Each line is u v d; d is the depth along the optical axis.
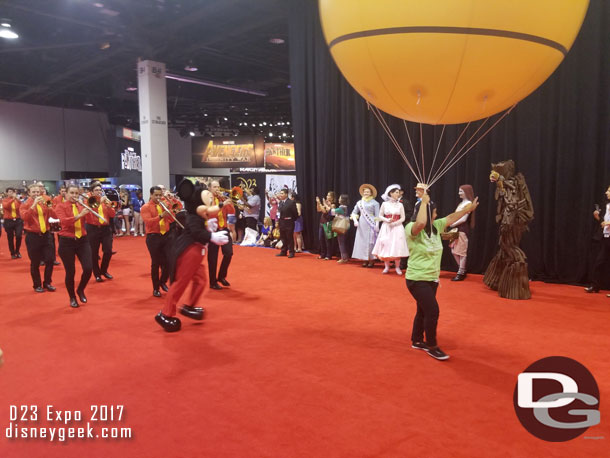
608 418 2.94
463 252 7.40
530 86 3.46
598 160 6.87
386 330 4.86
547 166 7.31
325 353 4.18
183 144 29.27
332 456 2.53
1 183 22.73
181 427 2.87
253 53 17.05
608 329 4.82
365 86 3.65
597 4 6.72
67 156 24.67
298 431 2.81
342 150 10.05
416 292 4.02
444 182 8.59
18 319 5.36
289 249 10.24
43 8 12.26
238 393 3.35
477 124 8.02
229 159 25.34
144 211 6.37
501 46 2.96
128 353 4.21
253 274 8.13
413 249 4.03
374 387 3.44
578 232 7.08
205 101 23.55
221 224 6.98
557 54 3.24
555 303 5.93
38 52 16.47
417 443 2.66
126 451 2.61
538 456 2.52
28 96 22.11
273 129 25.52
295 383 3.52
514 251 6.30
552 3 2.93
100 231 7.54
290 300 6.21
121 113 23.64
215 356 4.12
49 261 6.92
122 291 6.87
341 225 9.04
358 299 6.25
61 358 4.10
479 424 2.88
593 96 6.82
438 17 2.89
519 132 7.56
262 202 13.89
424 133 8.73
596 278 6.48
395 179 9.16
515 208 6.23
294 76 10.91
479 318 5.25
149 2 12.26
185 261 4.74
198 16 12.80
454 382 3.52
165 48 15.16
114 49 15.73
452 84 3.21
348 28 3.27
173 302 4.80
